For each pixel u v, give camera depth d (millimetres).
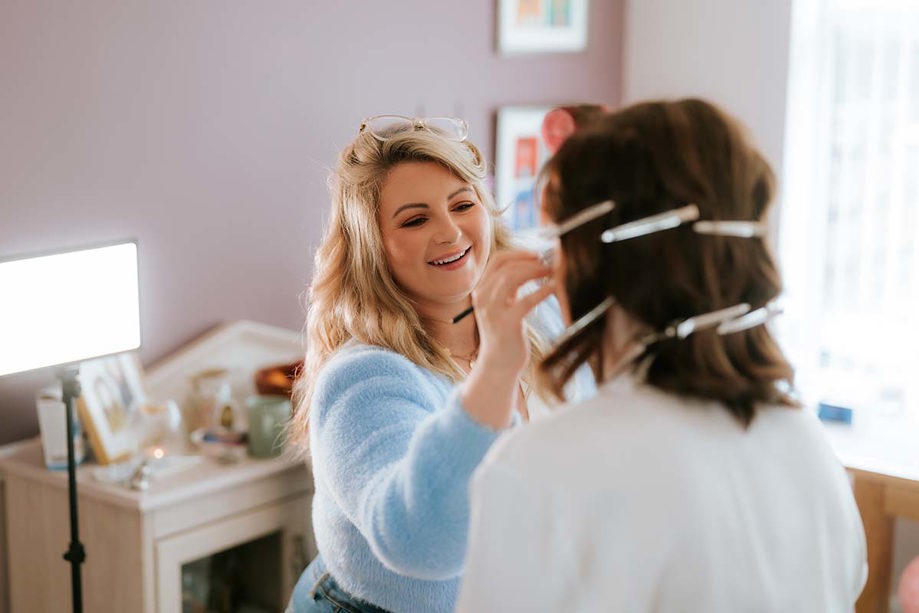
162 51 2584
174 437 2545
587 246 1026
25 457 2467
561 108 1818
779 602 1015
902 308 3408
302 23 2848
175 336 2709
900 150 3354
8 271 2020
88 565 2350
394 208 1756
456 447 1293
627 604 973
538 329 1897
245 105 2766
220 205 2754
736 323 1031
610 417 1024
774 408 1098
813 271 3527
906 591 2283
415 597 1657
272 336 2852
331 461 1566
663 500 980
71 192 2471
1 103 2340
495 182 3416
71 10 2418
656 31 3697
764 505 1032
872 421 3105
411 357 1721
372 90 3041
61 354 2109
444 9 3188
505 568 995
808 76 3469
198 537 2328
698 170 1000
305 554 2539
